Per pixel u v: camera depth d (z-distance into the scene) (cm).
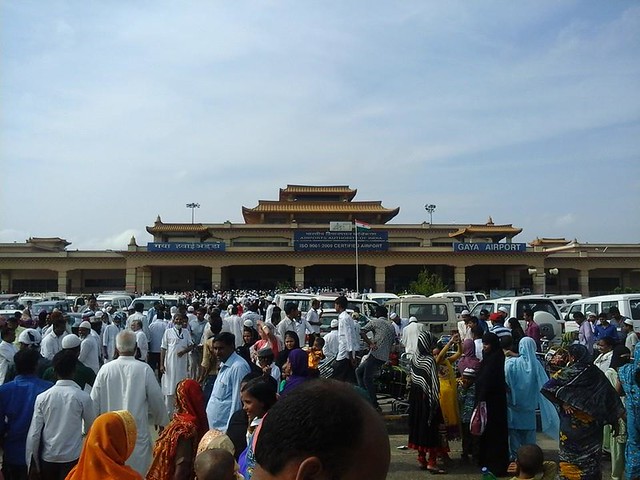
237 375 671
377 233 6084
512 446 884
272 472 153
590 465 677
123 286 6631
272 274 6912
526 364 878
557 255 6325
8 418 627
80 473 396
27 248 6775
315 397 156
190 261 6069
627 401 727
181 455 472
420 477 874
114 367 623
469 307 2688
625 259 6412
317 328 1816
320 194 7925
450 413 945
